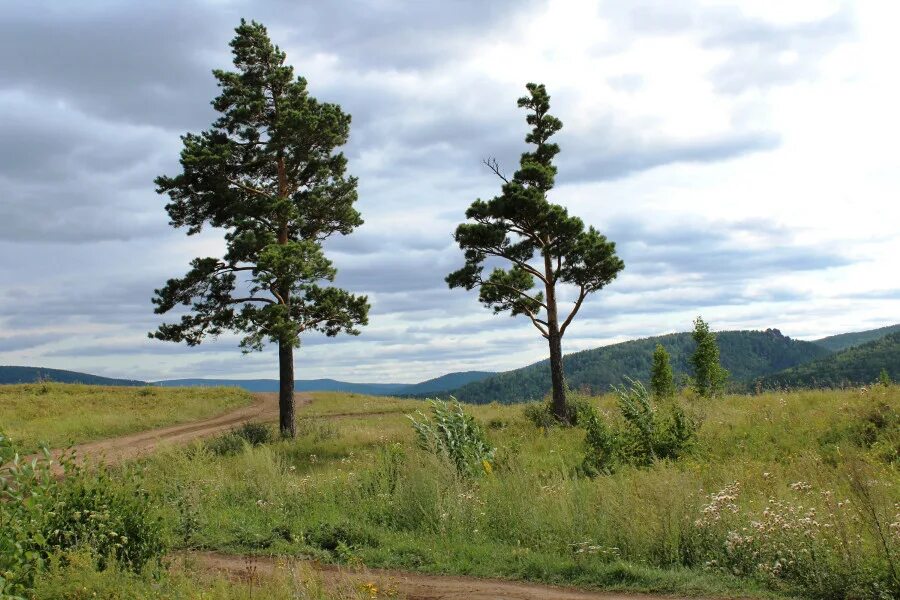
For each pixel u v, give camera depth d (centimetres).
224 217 3072
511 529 1053
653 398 2653
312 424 3186
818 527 806
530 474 1299
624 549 921
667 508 930
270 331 2809
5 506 775
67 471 934
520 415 3072
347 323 3064
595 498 1063
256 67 3180
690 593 762
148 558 873
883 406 1662
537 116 3127
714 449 1650
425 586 848
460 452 1517
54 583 735
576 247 2822
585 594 784
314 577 797
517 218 2886
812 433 1647
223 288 3002
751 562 819
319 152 3234
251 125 3116
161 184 2966
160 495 1230
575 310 2934
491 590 815
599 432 1620
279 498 1351
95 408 4747
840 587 720
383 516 1191
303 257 2947
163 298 2936
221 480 1493
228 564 984
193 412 4712
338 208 3269
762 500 1004
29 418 4228
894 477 1164
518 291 3022
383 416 4184
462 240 2973
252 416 4697
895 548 732
